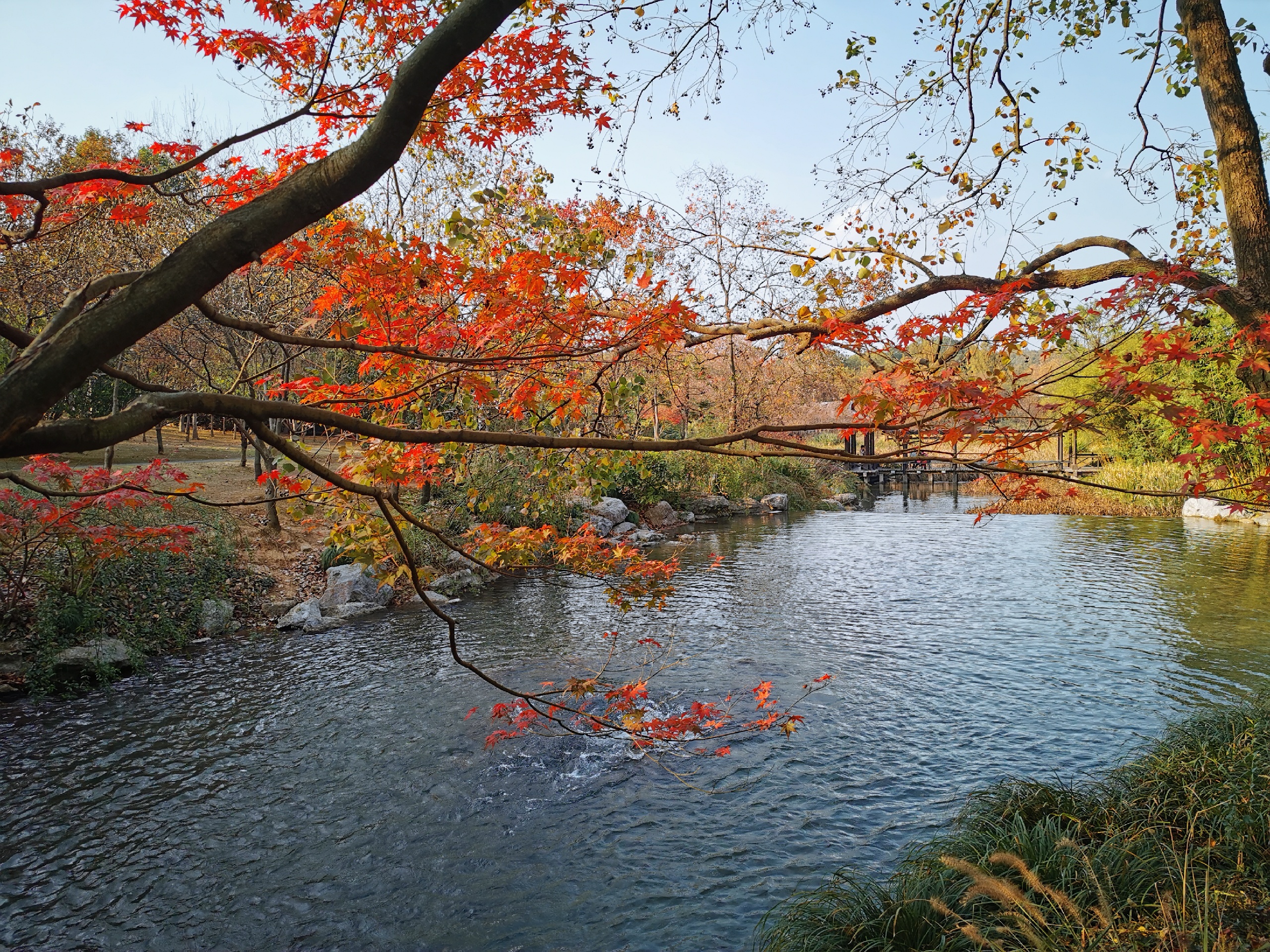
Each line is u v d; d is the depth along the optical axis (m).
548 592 15.29
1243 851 4.70
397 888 5.82
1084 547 21.19
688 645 11.72
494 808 6.92
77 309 2.20
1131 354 3.02
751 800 6.94
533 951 5.11
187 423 35.12
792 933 4.70
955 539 23.19
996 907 4.47
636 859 6.11
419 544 15.01
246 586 13.82
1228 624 12.45
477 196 3.43
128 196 3.67
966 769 7.40
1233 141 5.28
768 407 19.27
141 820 6.79
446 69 1.94
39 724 8.77
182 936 5.32
